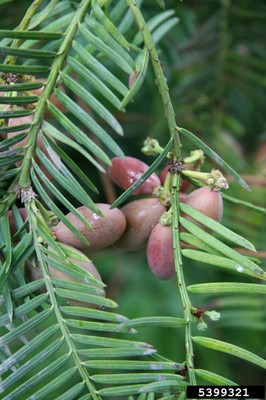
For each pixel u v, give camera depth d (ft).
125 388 1.15
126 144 2.19
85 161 2.12
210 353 2.19
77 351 1.16
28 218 1.19
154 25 1.57
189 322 1.17
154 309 2.23
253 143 2.25
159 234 1.25
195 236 1.21
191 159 1.29
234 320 1.81
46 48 1.34
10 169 1.26
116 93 1.92
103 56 1.40
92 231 1.21
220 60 2.06
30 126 1.20
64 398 1.15
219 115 2.09
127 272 2.30
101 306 1.19
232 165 2.02
